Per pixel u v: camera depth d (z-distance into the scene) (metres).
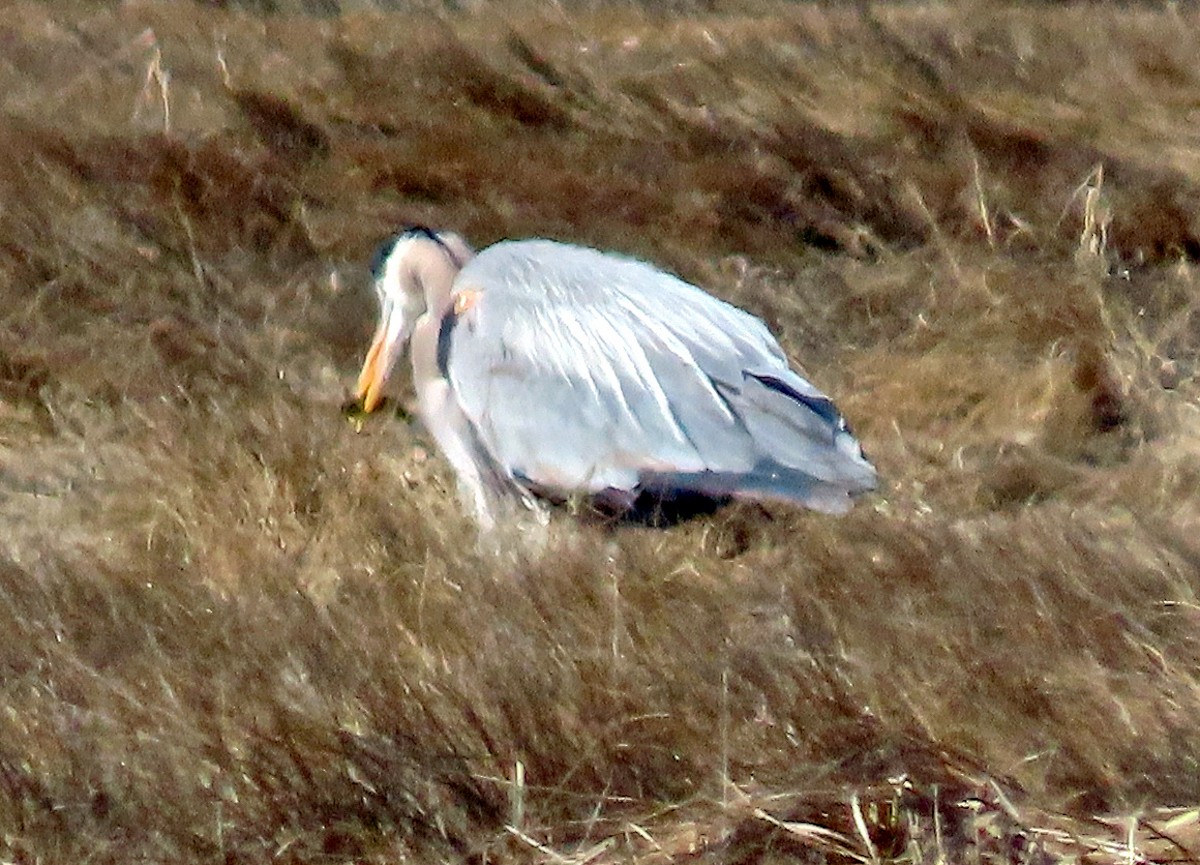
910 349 13.82
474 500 11.23
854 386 13.30
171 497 10.84
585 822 7.79
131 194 16.31
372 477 11.08
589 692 8.52
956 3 27.23
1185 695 8.59
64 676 8.59
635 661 8.80
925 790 7.82
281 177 17.38
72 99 19.64
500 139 19.22
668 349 10.66
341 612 9.28
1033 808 7.76
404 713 8.38
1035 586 9.45
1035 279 14.52
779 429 10.59
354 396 12.83
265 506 10.66
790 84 21.70
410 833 7.80
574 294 10.92
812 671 8.68
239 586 9.72
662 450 10.57
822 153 18.80
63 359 13.05
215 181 16.86
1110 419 12.86
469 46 22.67
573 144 19.09
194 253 14.73
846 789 7.83
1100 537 10.51
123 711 8.36
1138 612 9.31
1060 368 13.10
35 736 8.21
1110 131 20.66
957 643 8.94
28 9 23.45
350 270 15.58
